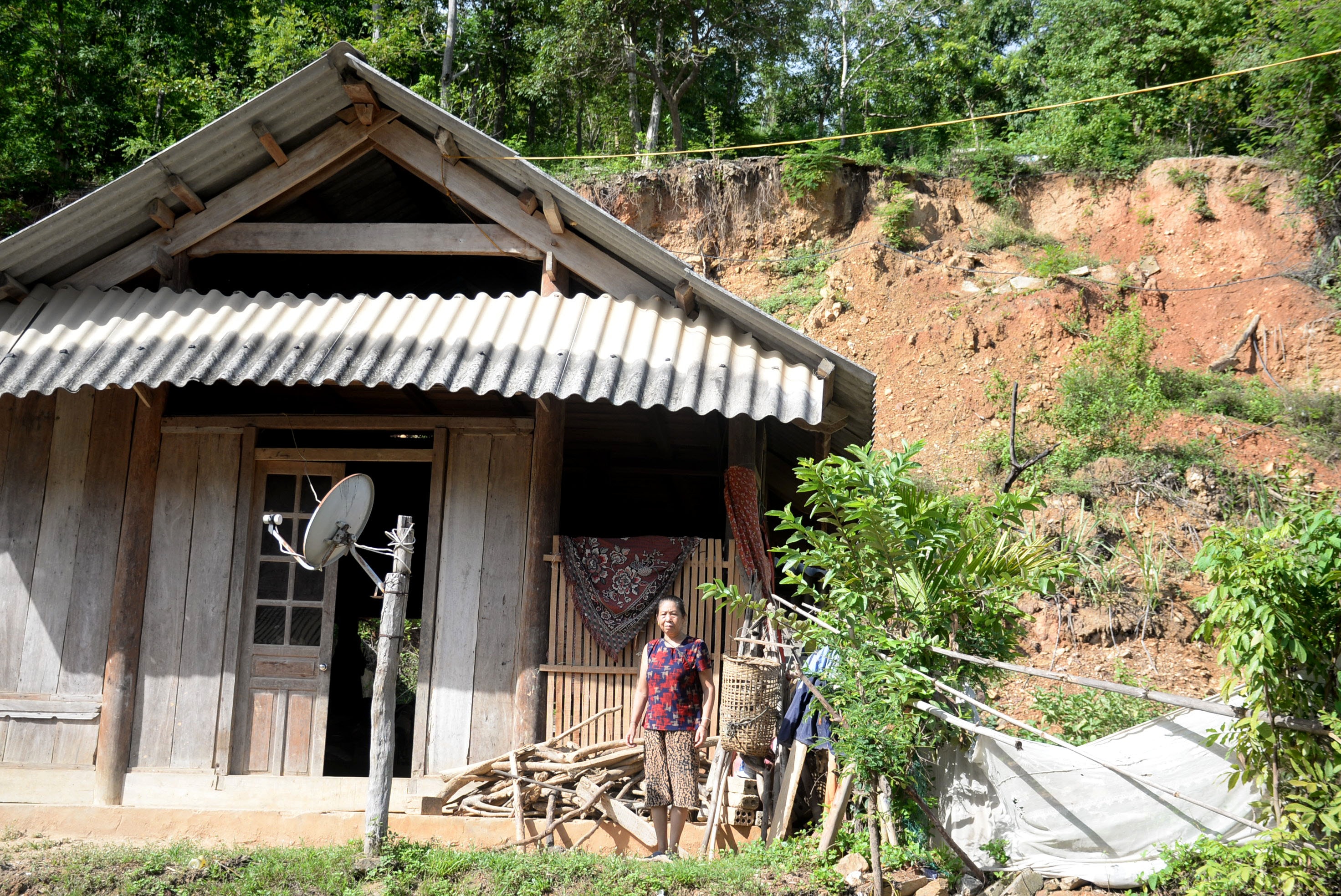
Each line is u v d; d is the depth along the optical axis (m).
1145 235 18.36
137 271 7.92
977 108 27.98
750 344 7.44
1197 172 18.41
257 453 8.05
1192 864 4.97
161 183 7.62
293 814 7.29
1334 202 17.45
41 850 6.86
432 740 7.48
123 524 7.88
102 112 23.64
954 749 5.69
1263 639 4.24
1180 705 4.65
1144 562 12.47
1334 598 4.33
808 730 6.28
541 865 5.91
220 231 8.02
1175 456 14.34
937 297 17.61
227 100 23.50
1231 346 16.55
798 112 32.59
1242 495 13.75
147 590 7.86
